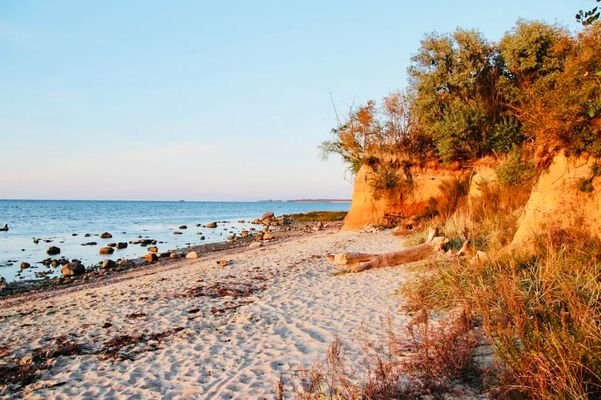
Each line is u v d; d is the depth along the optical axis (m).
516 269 7.23
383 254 11.90
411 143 24.67
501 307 5.70
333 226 37.34
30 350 6.94
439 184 23.00
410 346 5.72
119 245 27.45
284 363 5.80
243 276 12.41
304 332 7.05
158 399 5.01
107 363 6.28
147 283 12.47
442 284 7.77
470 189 18.69
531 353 3.97
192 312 8.81
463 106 20.41
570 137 7.94
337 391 4.11
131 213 86.81
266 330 7.36
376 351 5.68
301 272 12.34
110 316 8.78
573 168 8.01
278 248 19.75
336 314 7.91
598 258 6.71
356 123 28.23
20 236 35.72
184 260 20.75
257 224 50.81
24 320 8.90
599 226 7.52
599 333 4.10
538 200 8.54
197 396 5.00
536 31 18.83
